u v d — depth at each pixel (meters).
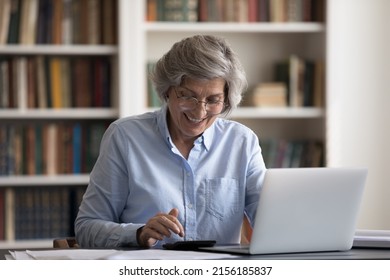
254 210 2.95
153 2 5.14
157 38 5.41
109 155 2.88
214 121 2.85
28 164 5.04
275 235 2.32
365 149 5.25
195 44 2.65
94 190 2.87
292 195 2.31
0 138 5.02
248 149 2.99
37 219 5.06
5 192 5.04
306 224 2.35
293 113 5.23
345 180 2.37
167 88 2.74
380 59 5.25
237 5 5.20
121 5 4.99
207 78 2.62
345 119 5.23
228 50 2.70
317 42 5.34
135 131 2.92
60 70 5.05
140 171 2.87
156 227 2.48
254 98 5.24
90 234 2.74
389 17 5.25
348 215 2.40
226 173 2.94
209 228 2.89
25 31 5.01
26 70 5.02
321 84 5.27
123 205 2.90
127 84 5.02
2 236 5.03
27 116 5.00
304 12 5.27
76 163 5.08
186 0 5.15
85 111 5.05
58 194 5.08
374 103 5.25
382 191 5.29
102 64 5.09
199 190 2.90
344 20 5.21
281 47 5.52
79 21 5.07
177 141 2.92
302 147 5.29
